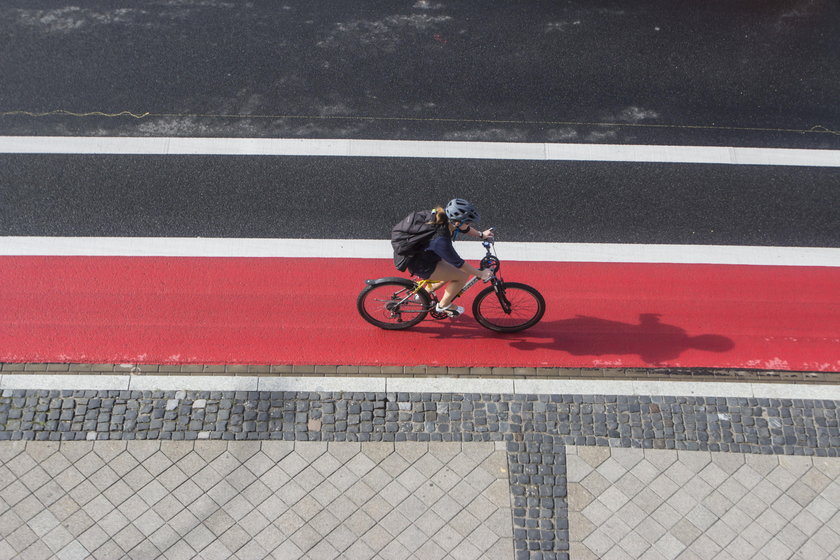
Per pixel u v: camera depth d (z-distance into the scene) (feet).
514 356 23.82
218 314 24.50
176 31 33.32
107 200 27.53
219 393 22.22
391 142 29.91
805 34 34.58
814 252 27.37
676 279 26.32
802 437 21.93
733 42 34.09
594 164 29.58
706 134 30.78
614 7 35.37
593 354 23.99
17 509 19.52
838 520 20.11
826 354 24.22
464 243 26.96
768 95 32.19
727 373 23.56
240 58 32.45
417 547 19.35
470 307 25.36
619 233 27.58
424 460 21.03
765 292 26.03
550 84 32.19
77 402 21.79
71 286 24.94
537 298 23.27
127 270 25.54
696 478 20.89
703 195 28.84
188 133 29.73
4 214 26.84
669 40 34.04
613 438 21.72
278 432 21.42
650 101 31.78
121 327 23.90
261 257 26.25
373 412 22.03
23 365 22.62
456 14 34.68
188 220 27.14
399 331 24.44
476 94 31.68
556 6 35.29
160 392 22.16
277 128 30.12
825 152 30.37
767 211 28.48
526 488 20.57
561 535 19.70
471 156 29.60
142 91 31.01
